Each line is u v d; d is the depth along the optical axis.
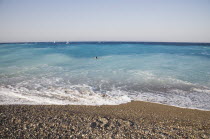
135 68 18.61
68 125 6.00
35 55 29.20
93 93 10.82
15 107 8.08
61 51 37.88
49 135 5.24
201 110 8.55
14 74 15.37
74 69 18.05
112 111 8.22
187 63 21.94
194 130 6.09
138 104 9.28
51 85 12.26
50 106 8.56
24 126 5.75
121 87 12.09
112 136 5.33
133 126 6.20
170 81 13.45
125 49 47.97
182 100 9.83
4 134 5.13
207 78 14.20
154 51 41.50
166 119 7.40
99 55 31.41
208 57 28.38
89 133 5.48
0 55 28.59
